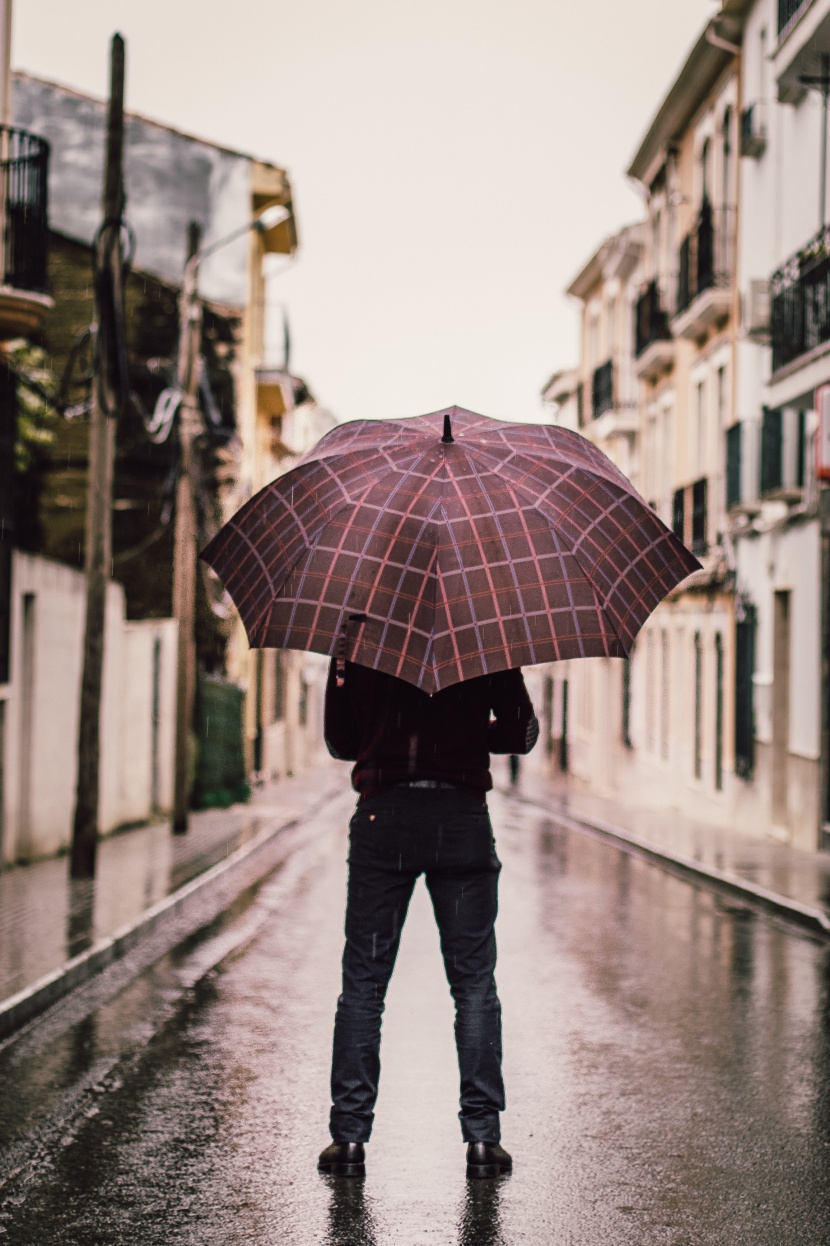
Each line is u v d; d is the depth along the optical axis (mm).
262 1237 4910
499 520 5078
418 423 5609
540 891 15344
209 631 31922
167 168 32625
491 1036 5578
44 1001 9047
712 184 28391
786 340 21141
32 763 17156
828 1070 7387
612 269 38875
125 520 31016
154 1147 6004
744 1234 4965
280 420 39031
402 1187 5457
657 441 34438
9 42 18062
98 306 15430
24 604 17078
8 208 16859
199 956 11016
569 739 46344
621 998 9297
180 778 21609
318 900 14438
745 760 24312
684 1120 6418
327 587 5027
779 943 11836
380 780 5449
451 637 4910
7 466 16281
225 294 32531
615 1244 4852
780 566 22344
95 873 15344
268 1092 6910
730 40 26312
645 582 5188
